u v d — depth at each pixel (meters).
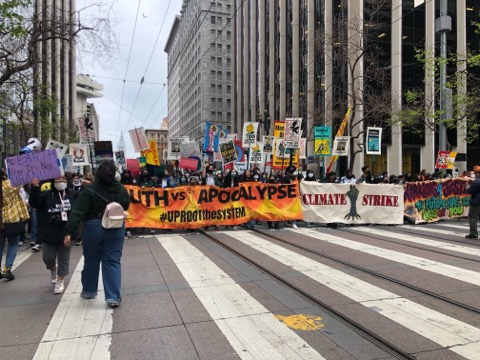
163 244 9.48
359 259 7.62
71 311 4.95
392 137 32.88
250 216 11.82
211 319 4.61
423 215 13.37
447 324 4.41
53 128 30.38
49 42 14.99
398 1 31.72
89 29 12.47
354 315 4.68
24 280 6.54
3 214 6.38
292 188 12.16
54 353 3.80
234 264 7.36
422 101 23.25
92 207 5.14
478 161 35.78
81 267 7.43
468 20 33.19
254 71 56.84
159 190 11.18
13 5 10.59
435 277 6.32
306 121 36.59
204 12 111.44
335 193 12.47
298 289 5.68
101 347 3.91
